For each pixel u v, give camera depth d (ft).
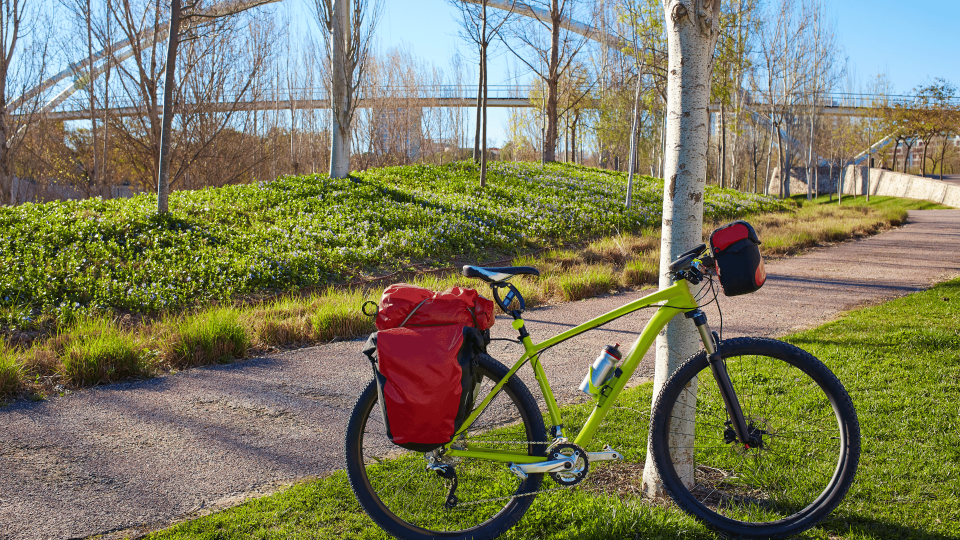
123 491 11.95
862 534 9.33
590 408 15.44
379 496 10.39
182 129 87.56
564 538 9.56
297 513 10.65
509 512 9.68
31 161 112.16
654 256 43.55
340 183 64.44
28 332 26.96
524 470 9.37
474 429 9.84
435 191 68.49
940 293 30.09
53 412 16.72
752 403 10.15
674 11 10.39
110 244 38.83
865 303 29.53
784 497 9.91
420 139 161.07
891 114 167.84
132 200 54.44
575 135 163.94
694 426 10.56
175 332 23.26
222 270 36.60
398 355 8.41
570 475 9.40
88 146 116.06
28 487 12.15
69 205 49.67
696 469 11.05
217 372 20.74
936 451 12.00
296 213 52.75
